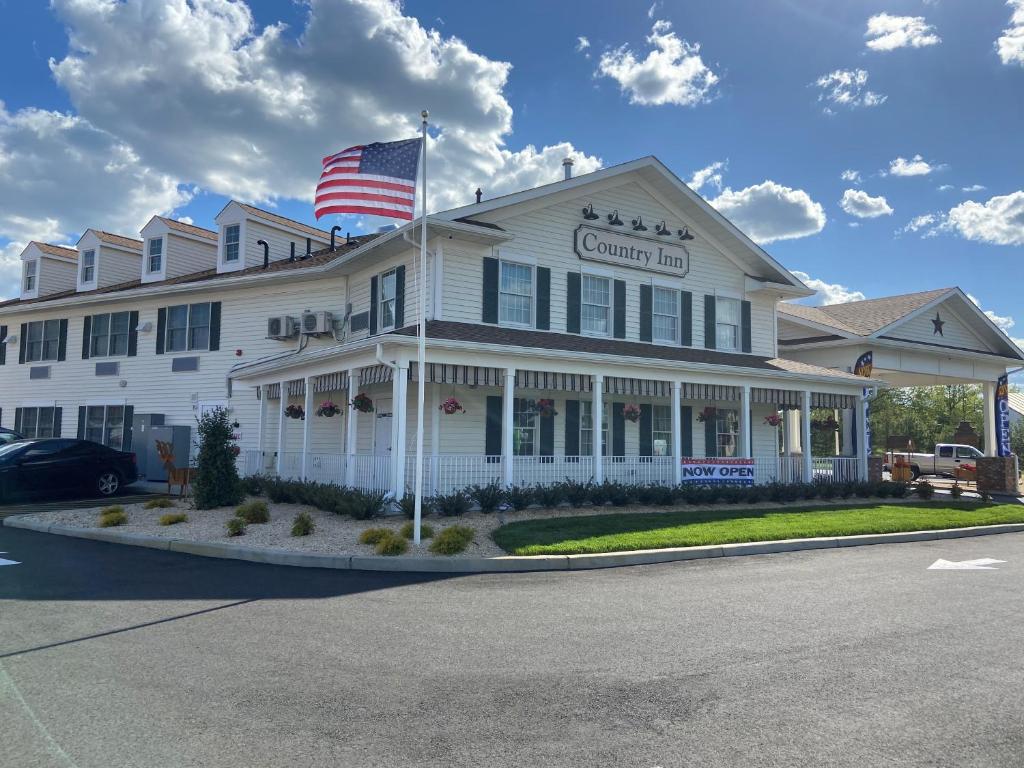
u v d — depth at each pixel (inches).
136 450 911.0
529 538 446.3
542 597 330.3
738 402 852.0
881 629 277.7
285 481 650.2
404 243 676.7
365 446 733.9
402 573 383.9
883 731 179.8
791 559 446.0
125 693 203.0
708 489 669.9
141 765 158.9
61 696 200.4
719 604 318.7
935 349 994.1
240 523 464.1
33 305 1032.2
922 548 506.6
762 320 890.1
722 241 850.1
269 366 737.6
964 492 932.6
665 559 433.1
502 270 695.7
